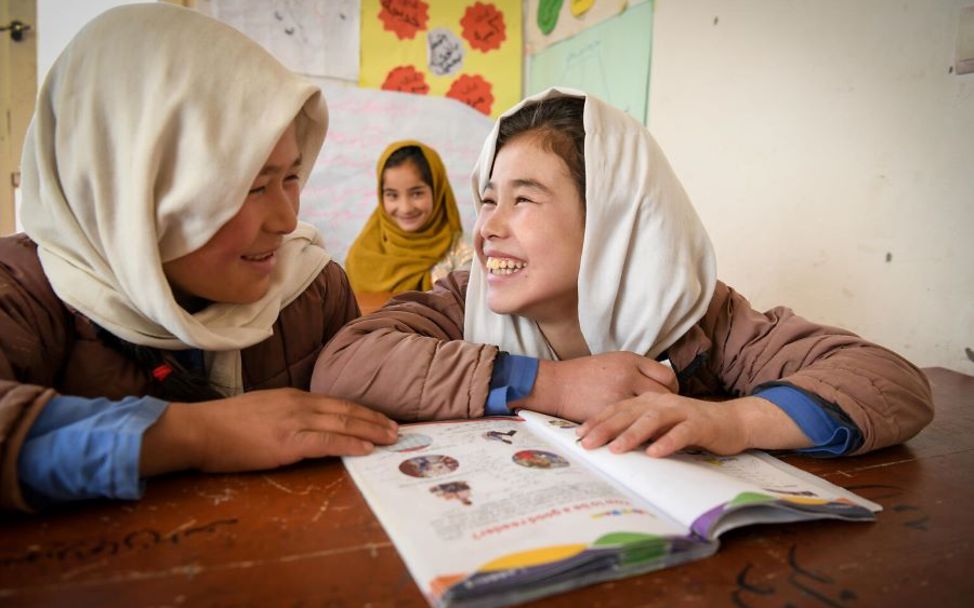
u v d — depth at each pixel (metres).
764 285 1.54
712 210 1.73
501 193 0.83
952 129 1.06
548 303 0.86
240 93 0.66
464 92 3.06
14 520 0.44
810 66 1.37
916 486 0.56
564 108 0.84
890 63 1.18
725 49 1.65
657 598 0.37
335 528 0.43
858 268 1.27
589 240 0.79
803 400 0.63
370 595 0.36
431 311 0.91
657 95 1.97
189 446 0.51
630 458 0.54
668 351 0.86
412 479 0.50
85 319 0.68
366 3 2.90
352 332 0.78
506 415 0.70
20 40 2.30
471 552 0.39
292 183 0.80
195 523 0.44
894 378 0.67
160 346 0.70
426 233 2.73
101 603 0.35
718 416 0.59
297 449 0.54
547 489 0.48
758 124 1.54
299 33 2.84
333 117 2.95
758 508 0.47
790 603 0.37
